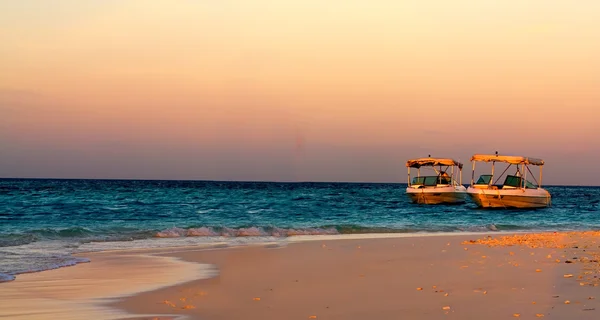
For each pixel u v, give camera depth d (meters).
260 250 21.08
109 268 16.14
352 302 11.36
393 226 35.22
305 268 16.28
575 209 62.59
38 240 24.05
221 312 10.59
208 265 16.94
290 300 11.65
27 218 38.34
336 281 13.95
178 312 10.61
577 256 18.53
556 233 30.17
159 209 49.56
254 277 14.67
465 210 55.56
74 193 77.31
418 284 13.31
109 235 26.08
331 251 20.73
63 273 15.13
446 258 18.25
